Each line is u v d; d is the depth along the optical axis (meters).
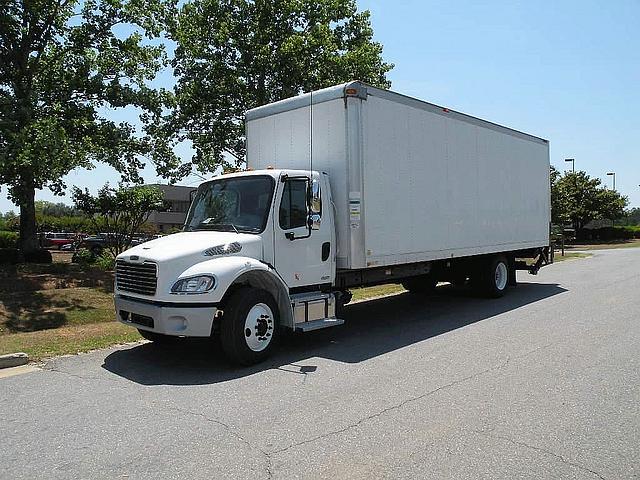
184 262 6.94
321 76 20.12
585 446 4.45
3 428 5.04
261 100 19.86
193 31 20.36
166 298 6.79
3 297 12.11
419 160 9.85
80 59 17.84
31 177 14.25
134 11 18.73
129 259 7.35
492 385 6.12
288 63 19.47
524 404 5.47
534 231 14.33
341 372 6.77
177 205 33.34
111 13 18.42
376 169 8.82
